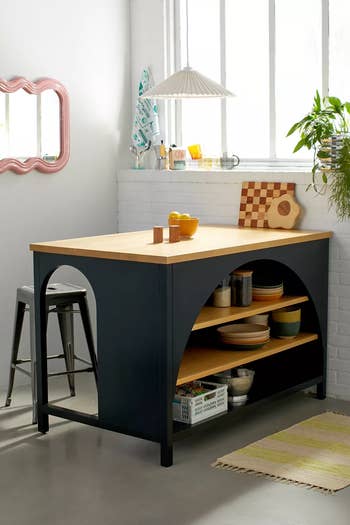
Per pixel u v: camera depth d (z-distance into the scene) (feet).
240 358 19.63
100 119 23.98
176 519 16.37
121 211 24.50
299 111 22.67
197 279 18.31
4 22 21.94
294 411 20.85
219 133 23.94
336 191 21.18
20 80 22.09
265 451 18.69
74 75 23.38
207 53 23.95
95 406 21.04
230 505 16.78
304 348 21.84
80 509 16.69
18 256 22.58
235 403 19.84
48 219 23.08
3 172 22.09
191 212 23.29
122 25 24.38
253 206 22.22
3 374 22.40
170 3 24.13
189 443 19.15
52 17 22.82
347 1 21.79
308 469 17.95
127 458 18.52
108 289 18.51
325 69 22.06
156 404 18.11
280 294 20.95
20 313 20.86
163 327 17.85
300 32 22.52
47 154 22.85
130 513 16.57
